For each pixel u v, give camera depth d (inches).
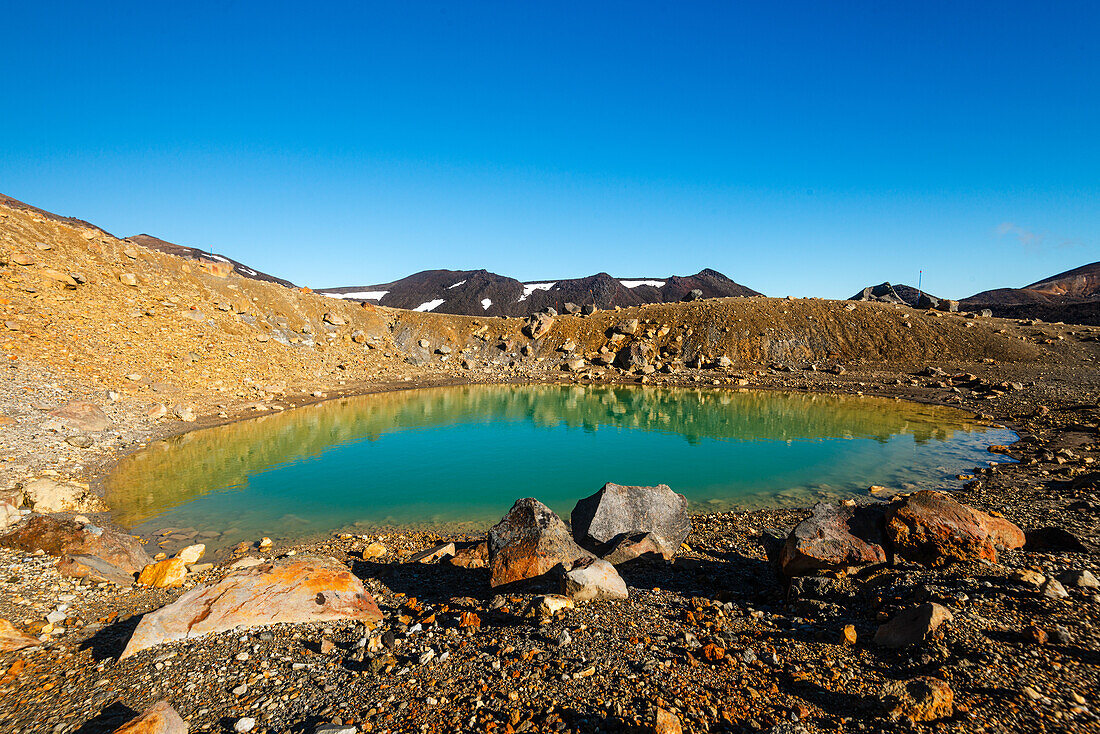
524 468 930.1
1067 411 1240.2
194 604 350.3
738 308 2785.4
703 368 2465.6
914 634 272.1
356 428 1314.0
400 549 571.5
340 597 372.8
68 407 1029.2
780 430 1251.2
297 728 235.5
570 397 1898.4
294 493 789.2
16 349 1136.8
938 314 2613.2
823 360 2389.3
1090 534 446.6
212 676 285.9
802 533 407.2
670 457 998.4
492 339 2822.3
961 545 370.0
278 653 310.2
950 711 211.8
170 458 980.6
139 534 628.1
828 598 353.4
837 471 876.0
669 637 312.0
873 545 388.2
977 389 1675.7
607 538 527.2
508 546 430.9
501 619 347.6
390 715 242.1
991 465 857.5
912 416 1398.9
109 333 1421.0
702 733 214.5
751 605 369.1
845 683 247.3
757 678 258.5
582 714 233.6
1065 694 218.5
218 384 1531.7
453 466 947.3
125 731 213.2
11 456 810.8
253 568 394.3
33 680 288.2
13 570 438.0
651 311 2952.8
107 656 317.4
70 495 669.9
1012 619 281.3
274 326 2162.9
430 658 293.3
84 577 450.0
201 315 1836.9
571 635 314.5
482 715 237.8
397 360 2513.5
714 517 657.6
